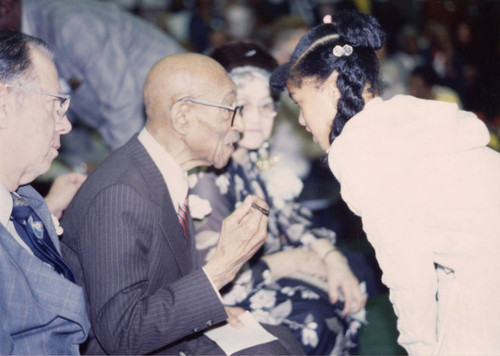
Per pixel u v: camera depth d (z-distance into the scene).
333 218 3.10
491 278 1.59
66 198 2.27
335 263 2.38
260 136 2.28
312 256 2.38
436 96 4.19
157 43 3.24
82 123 3.43
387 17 4.89
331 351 2.25
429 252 1.56
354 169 1.56
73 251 1.82
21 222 1.56
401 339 1.65
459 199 1.57
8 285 1.42
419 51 4.77
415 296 1.55
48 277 1.49
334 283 2.34
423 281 1.54
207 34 5.43
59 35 2.97
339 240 3.11
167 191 1.83
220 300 1.74
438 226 1.58
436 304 1.62
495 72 4.06
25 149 1.53
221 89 1.83
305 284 2.32
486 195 1.58
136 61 3.17
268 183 2.40
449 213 1.58
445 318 1.65
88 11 3.03
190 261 1.99
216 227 2.19
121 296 1.69
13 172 1.53
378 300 3.14
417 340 1.60
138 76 3.16
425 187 1.57
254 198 1.80
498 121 3.79
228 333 2.00
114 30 3.08
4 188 1.52
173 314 1.71
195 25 5.41
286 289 2.27
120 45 3.09
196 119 1.82
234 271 1.81
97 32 3.01
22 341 1.49
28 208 1.58
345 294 2.35
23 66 1.50
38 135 1.53
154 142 1.87
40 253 1.58
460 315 1.62
